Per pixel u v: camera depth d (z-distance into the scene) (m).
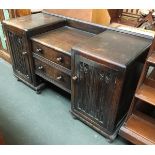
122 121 1.37
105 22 1.70
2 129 1.44
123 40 1.32
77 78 1.29
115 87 1.09
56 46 1.38
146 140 1.19
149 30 1.52
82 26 1.66
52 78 1.58
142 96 1.11
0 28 2.10
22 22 1.63
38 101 1.73
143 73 1.08
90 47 1.19
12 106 1.67
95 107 1.30
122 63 1.01
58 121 1.52
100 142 1.36
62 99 1.76
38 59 1.59
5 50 2.24
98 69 1.12
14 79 2.03
